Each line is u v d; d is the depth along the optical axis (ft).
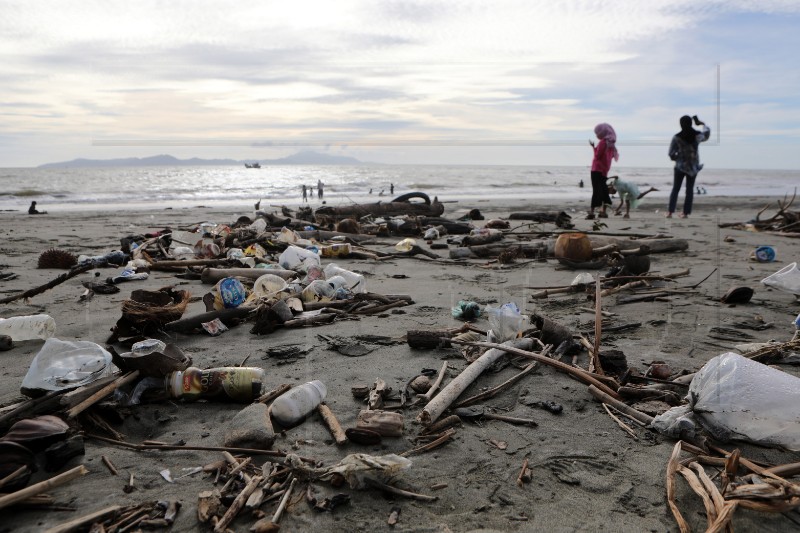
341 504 7.17
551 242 27.09
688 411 9.30
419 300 18.04
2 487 7.00
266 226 35.01
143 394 9.96
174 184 157.79
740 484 7.46
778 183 161.79
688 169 44.73
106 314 15.98
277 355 12.47
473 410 9.84
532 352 12.55
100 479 7.62
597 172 45.52
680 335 14.23
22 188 127.24
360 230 35.27
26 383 9.33
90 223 43.98
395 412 9.60
